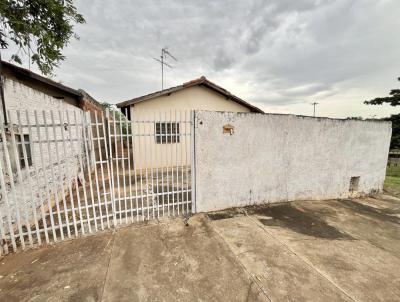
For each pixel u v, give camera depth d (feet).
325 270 8.80
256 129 14.94
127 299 6.97
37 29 12.64
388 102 57.21
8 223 9.21
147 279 7.91
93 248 9.81
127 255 9.34
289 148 16.48
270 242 10.84
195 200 13.75
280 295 7.30
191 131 13.11
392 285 8.11
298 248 10.41
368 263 9.50
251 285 7.73
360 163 20.16
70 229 11.59
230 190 14.73
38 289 7.32
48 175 14.87
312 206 16.78
